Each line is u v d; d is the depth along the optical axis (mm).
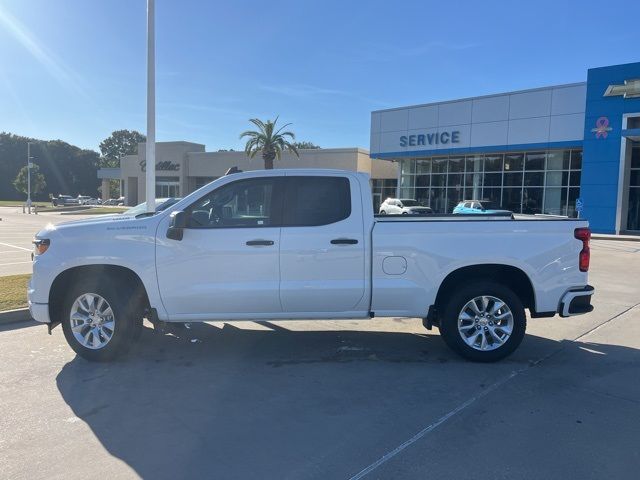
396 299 5676
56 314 5805
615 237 25156
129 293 5680
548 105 30578
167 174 64750
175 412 4445
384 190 53125
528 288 5875
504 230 5703
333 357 5980
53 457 3678
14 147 116438
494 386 5074
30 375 5328
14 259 14172
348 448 3818
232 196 5730
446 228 5664
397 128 37594
